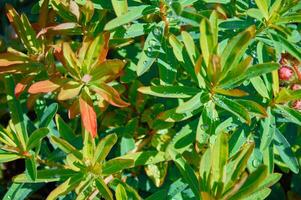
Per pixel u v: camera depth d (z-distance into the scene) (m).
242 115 0.70
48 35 0.79
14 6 1.02
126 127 0.79
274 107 0.75
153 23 0.76
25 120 0.78
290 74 0.76
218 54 0.70
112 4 0.73
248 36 0.66
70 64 0.69
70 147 0.70
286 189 0.92
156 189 0.84
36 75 0.77
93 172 0.71
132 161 0.71
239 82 0.69
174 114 0.73
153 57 0.74
